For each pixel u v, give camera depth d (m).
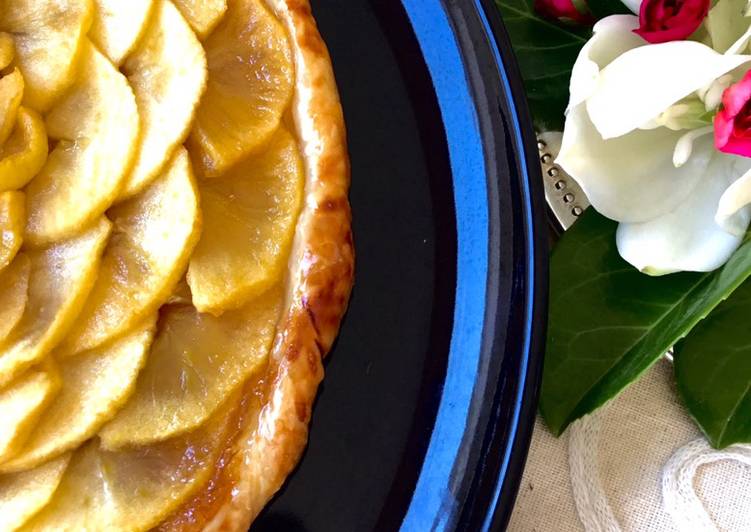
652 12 0.44
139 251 0.44
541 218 0.45
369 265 0.47
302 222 0.45
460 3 0.46
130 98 0.44
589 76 0.43
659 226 0.46
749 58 0.42
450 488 0.43
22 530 0.42
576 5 0.49
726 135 0.42
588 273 0.48
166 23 0.45
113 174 0.44
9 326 0.42
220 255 0.44
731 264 0.45
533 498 0.48
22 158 0.43
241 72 0.46
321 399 0.46
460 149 0.46
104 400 0.42
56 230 0.43
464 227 0.46
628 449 0.48
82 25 0.45
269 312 0.45
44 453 0.42
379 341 0.46
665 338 0.45
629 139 0.45
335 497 0.45
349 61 0.48
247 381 0.44
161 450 0.43
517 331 0.44
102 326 0.43
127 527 0.42
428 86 0.47
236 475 0.44
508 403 0.43
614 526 0.47
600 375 0.47
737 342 0.48
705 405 0.48
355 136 0.48
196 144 0.45
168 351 0.44
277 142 0.46
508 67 0.46
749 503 0.47
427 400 0.45
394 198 0.47
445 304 0.46
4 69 0.45
